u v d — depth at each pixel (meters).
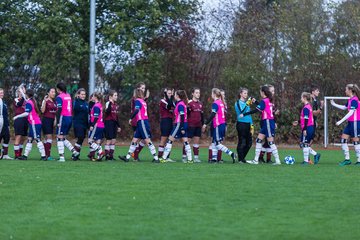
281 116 84.81
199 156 60.28
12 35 85.50
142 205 27.61
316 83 86.56
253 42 89.38
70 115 50.78
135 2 82.75
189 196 30.08
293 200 29.23
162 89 87.06
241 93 50.66
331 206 27.73
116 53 85.56
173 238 21.70
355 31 88.00
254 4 93.56
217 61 88.75
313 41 88.06
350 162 49.66
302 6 89.75
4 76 87.25
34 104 51.41
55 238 21.73
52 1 82.12
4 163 47.28
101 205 27.56
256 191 31.95
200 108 52.34
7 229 23.03
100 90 87.25
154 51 87.25
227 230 22.95
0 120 51.94
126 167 44.53
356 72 86.69
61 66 82.44
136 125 50.31
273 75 86.94
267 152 51.91
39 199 29.09
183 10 87.81
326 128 75.75
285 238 21.83
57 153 61.41
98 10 84.88
